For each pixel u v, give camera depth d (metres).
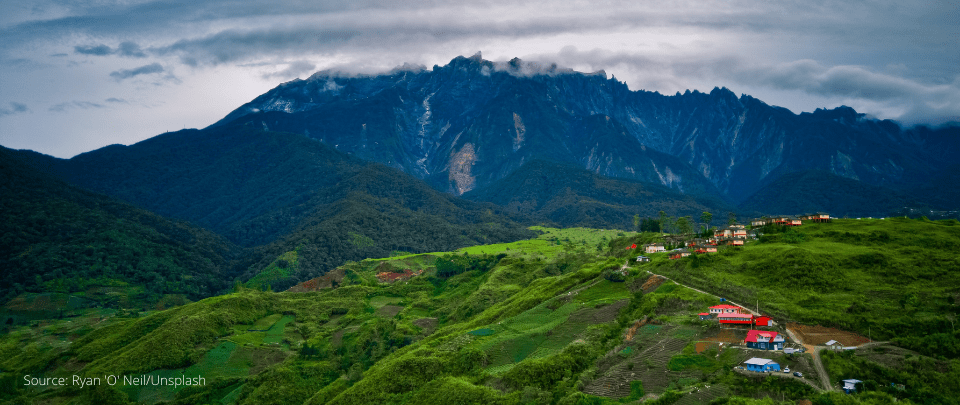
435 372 187.00
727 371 135.50
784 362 134.88
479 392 163.75
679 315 170.38
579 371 160.25
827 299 163.38
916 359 129.25
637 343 160.88
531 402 150.88
